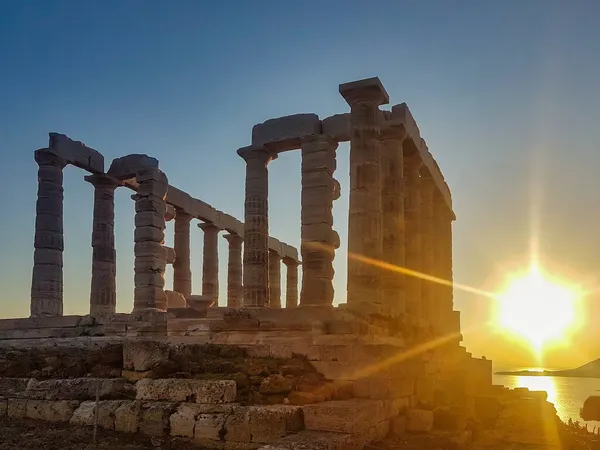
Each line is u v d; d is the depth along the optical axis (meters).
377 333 19.97
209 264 40.22
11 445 11.70
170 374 14.27
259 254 28.39
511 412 18.67
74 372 15.51
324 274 26.89
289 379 13.95
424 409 15.80
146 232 30.55
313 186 27.38
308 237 27.14
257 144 28.75
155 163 31.84
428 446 13.09
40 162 29.38
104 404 13.52
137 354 14.87
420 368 16.86
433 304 30.80
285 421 11.75
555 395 84.56
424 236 30.28
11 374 16.03
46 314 28.48
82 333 24.88
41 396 14.53
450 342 30.16
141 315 25.33
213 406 12.56
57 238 29.33
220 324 19.53
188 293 37.31
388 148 25.03
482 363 28.30
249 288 28.14
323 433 11.59
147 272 30.23
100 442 12.12
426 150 29.38
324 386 13.99
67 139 30.11
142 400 13.50
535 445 14.55
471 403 19.33
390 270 24.39
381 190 23.78
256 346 15.95
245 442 11.91
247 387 13.42
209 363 14.49
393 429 14.12
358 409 12.13
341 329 18.11
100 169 31.80
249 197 28.69
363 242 22.06
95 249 31.62
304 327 18.47
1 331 25.89
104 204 32.03
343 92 22.95
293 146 29.06
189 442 12.21
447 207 34.66
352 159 22.70
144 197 30.92
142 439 12.52
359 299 21.73
